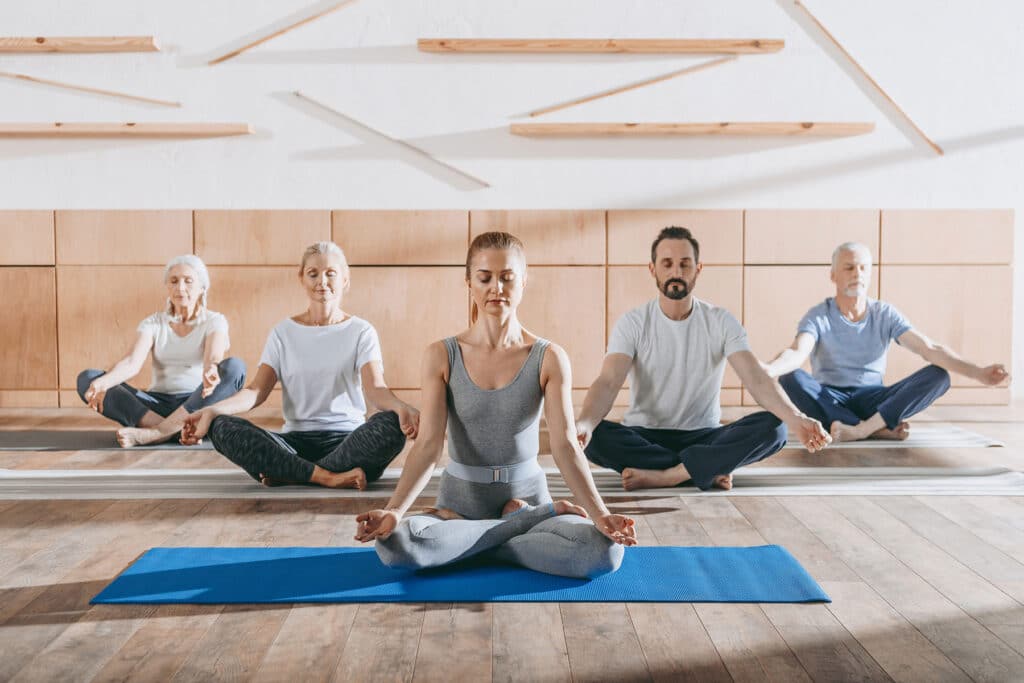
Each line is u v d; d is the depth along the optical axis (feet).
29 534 7.84
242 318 15.48
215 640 5.58
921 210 15.64
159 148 15.26
